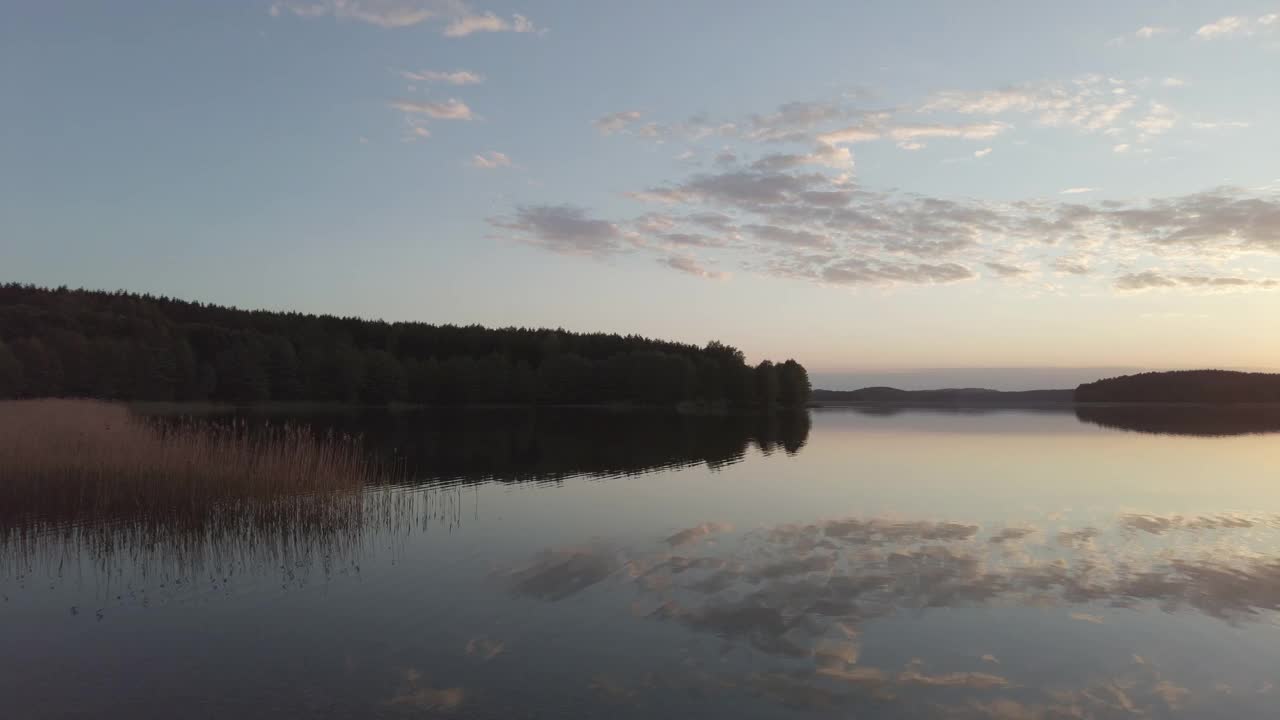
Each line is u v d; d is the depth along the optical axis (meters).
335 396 99.88
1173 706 7.32
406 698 7.58
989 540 14.48
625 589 11.24
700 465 28.61
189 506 16.34
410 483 23.19
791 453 33.56
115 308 111.69
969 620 9.77
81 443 20.03
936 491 21.14
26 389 72.81
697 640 9.10
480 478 24.45
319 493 18.02
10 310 93.38
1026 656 8.56
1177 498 19.73
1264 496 20.00
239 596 11.09
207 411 79.75
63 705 7.54
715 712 7.23
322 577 12.07
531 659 8.55
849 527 15.85
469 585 11.55
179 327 106.75
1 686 8.01
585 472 26.23
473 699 7.54
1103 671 8.13
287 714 7.27
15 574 12.34
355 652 8.81
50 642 9.24
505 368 110.31
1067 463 28.62
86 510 16.48
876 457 31.52
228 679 8.09
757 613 10.08
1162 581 11.52
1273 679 7.90
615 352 133.38
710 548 13.92
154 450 19.56
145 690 7.86
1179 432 48.97
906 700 7.46
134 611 10.43
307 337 117.38
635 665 8.35
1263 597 10.67
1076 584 11.38
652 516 17.25
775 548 13.89
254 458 19.48
